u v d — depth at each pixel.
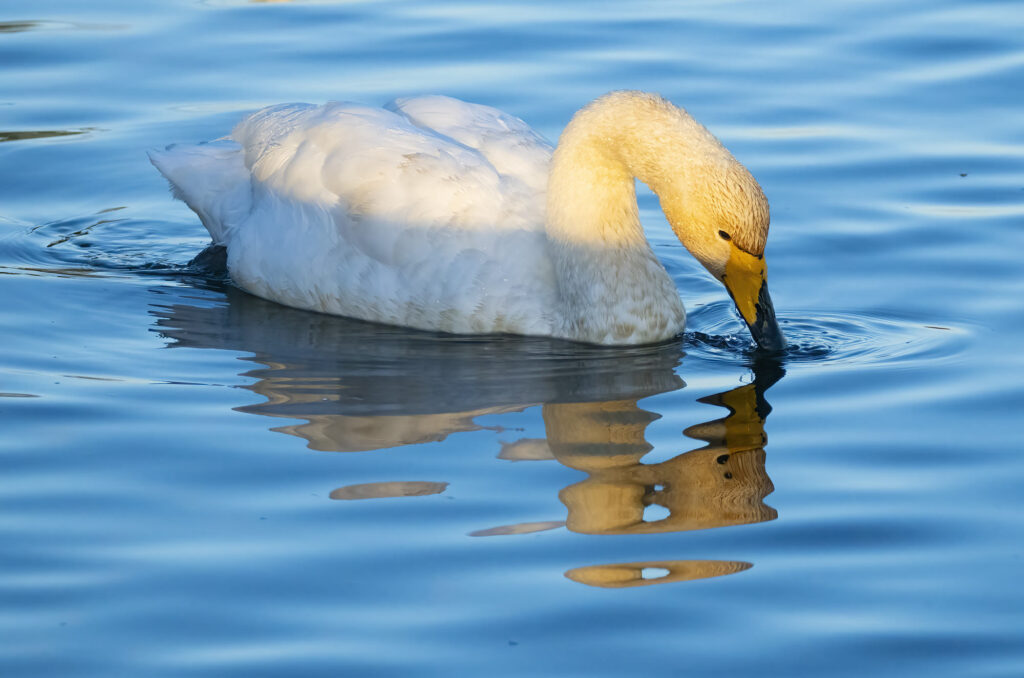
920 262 14.84
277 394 11.96
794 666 8.22
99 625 8.59
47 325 13.54
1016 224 15.55
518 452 10.84
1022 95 18.59
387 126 14.35
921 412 11.52
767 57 19.77
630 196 13.54
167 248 16.06
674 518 9.83
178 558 9.29
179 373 12.44
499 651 8.34
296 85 18.91
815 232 15.63
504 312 13.64
